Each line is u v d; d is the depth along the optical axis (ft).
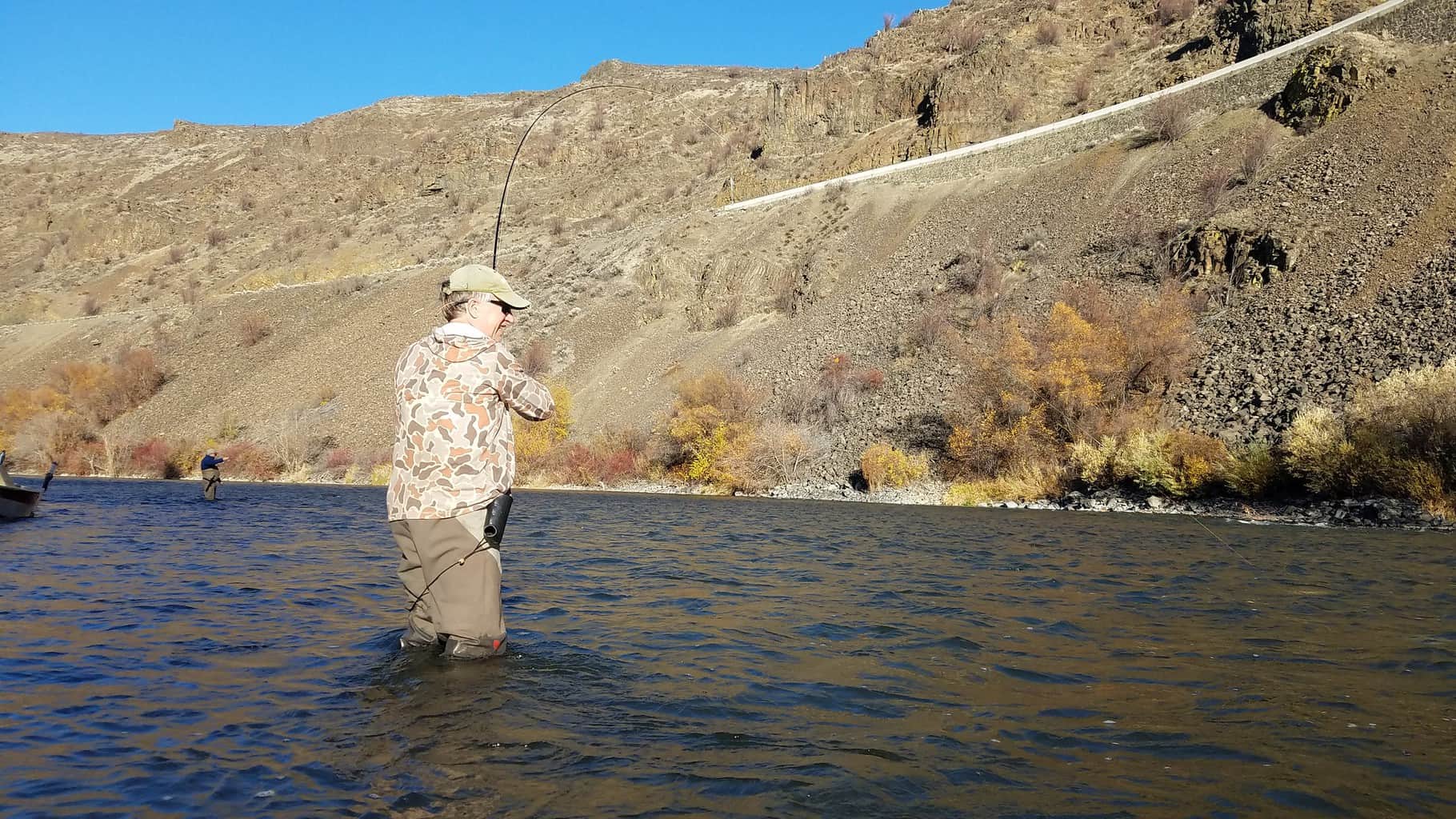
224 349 209.05
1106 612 22.49
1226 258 113.70
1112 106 182.19
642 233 206.59
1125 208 138.41
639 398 153.07
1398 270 95.55
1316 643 18.52
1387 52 136.87
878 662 16.46
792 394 129.39
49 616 19.54
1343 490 72.38
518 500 93.97
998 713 13.32
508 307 17.35
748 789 10.13
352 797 9.75
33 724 11.97
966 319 131.64
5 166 460.96
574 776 10.46
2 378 223.92
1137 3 250.37
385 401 170.71
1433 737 12.24
